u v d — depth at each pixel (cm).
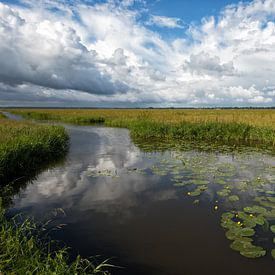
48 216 454
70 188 610
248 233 381
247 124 1593
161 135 1622
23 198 543
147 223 425
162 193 572
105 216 453
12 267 273
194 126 1609
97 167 823
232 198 529
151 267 313
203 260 325
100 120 3209
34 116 4212
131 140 1491
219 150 1139
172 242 367
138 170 777
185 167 813
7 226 375
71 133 1894
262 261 320
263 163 873
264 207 485
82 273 282
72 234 391
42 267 273
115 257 333
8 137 902
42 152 922
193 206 497
